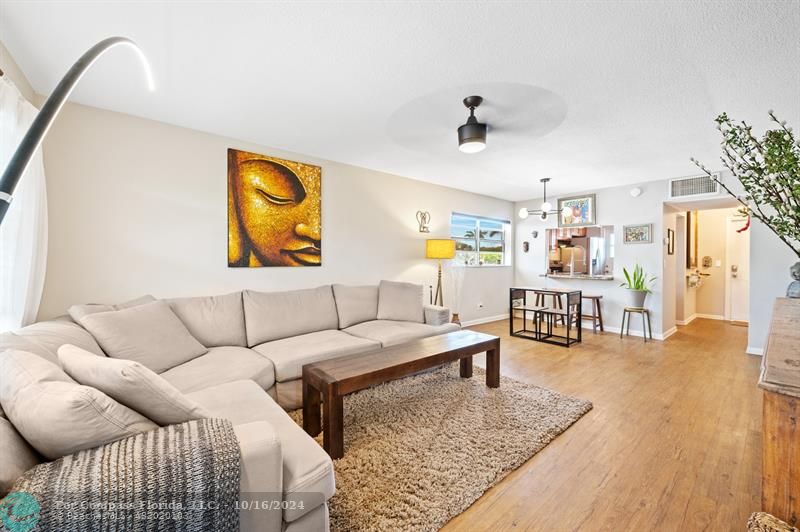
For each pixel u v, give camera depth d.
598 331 5.17
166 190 2.80
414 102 2.40
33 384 0.98
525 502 1.56
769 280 3.86
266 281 3.36
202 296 2.89
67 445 0.89
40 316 2.31
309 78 2.10
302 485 1.13
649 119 2.63
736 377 3.18
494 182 4.89
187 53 1.85
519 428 2.16
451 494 1.57
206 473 0.91
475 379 3.07
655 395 2.75
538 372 3.30
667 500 1.57
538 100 2.35
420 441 2.02
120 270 2.61
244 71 2.02
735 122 2.64
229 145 3.11
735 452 1.95
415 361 2.26
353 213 4.05
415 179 4.72
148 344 2.10
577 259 5.67
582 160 3.75
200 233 2.97
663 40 1.70
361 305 3.60
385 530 1.37
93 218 2.50
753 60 1.85
